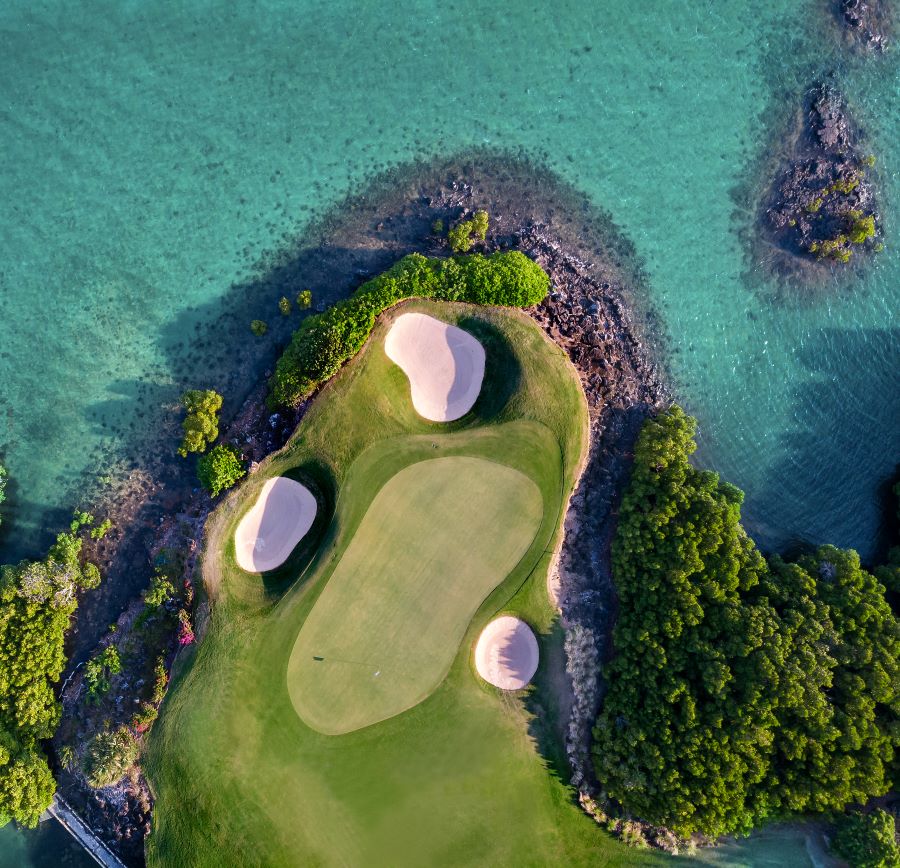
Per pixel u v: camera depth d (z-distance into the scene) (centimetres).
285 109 3853
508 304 3609
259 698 3444
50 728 3506
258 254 3841
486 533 3509
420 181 3888
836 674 3281
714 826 3172
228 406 3800
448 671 3466
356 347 3525
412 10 3875
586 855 3400
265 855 3366
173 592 3609
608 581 3591
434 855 3391
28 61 3825
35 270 3816
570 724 3431
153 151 3831
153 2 3831
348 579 3475
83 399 3806
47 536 3775
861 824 3203
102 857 3512
